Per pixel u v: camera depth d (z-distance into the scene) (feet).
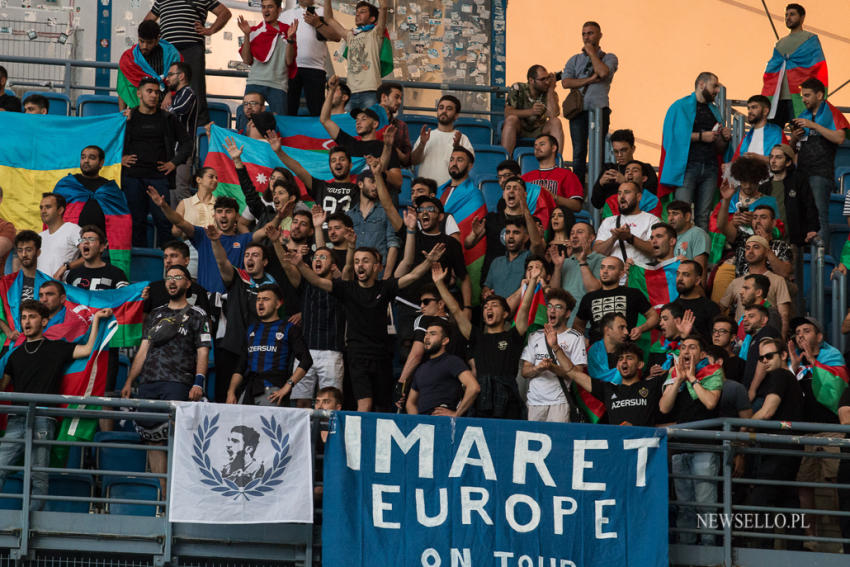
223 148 139.74
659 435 100.53
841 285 127.34
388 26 181.57
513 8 186.39
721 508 103.35
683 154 140.05
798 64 157.07
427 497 98.02
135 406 95.66
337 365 113.70
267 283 112.27
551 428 100.37
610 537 98.99
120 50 174.70
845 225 149.89
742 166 132.36
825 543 107.24
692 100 141.49
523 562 97.91
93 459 109.40
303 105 167.94
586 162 160.56
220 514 95.14
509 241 123.34
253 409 96.99
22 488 101.60
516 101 161.58
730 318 118.83
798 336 110.73
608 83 156.97
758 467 107.14
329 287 112.16
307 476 96.89
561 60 186.80
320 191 131.23
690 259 124.06
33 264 115.55
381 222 124.67
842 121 145.79
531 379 112.27
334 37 157.28
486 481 98.89
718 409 105.09
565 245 126.21
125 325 111.75
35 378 104.32
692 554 101.96
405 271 119.85
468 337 113.50
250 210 131.03
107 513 103.71
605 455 100.22
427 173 145.28
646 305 117.19
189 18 152.76
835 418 107.96
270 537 98.53
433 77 182.39
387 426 98.73
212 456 95.91
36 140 135.95
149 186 121.39
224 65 178.60
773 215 125.90
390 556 96.53
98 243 116.47
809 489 107.04
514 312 117.39
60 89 173.17
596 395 108.88
